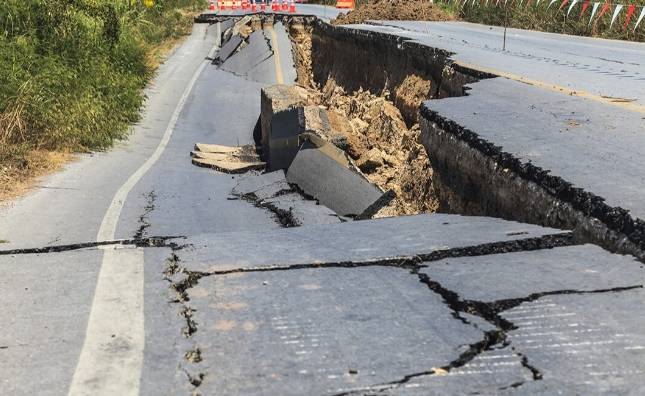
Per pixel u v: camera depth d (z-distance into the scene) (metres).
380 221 5.51
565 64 12.59
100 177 10.56
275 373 2.88
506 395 2.61
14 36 14.49
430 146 7.62
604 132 6.44
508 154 5.64
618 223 4.03
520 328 3.15
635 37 21.16
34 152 11.34
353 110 18.78
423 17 29.67
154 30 33.00
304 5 49.97
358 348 3.06
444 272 3.93
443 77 12.81
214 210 9.02
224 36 34.72
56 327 3.54
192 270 4.30
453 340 3.09
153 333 3.39
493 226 4.92
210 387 2.82
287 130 12.27
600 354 2.87
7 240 6.54
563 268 3.82
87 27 16.97
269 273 4.14
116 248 5.08
